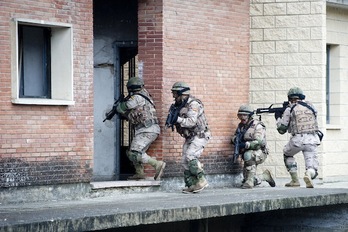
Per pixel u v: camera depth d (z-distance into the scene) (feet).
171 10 71.00
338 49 88.28
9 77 59.77
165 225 62.23
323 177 81.71
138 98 68.33
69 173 63.46
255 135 73.67
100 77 75.92
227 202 61.00
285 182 80.18
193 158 67.72
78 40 64.08
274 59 80.74
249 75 79.41
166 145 70.54
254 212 65.41
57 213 52.80
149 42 70.64
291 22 80.59
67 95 63.26
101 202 60.64
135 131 69.10
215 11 74.79
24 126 60.64
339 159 87.81
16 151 60.18
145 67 70.85
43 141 61.77
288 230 70.38
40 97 63.31
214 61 74.79
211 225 66.74
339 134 87.92
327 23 86.63
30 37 62.75
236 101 76.89
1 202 59.31
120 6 75.46
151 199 63.00
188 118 67.00
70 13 63.46
